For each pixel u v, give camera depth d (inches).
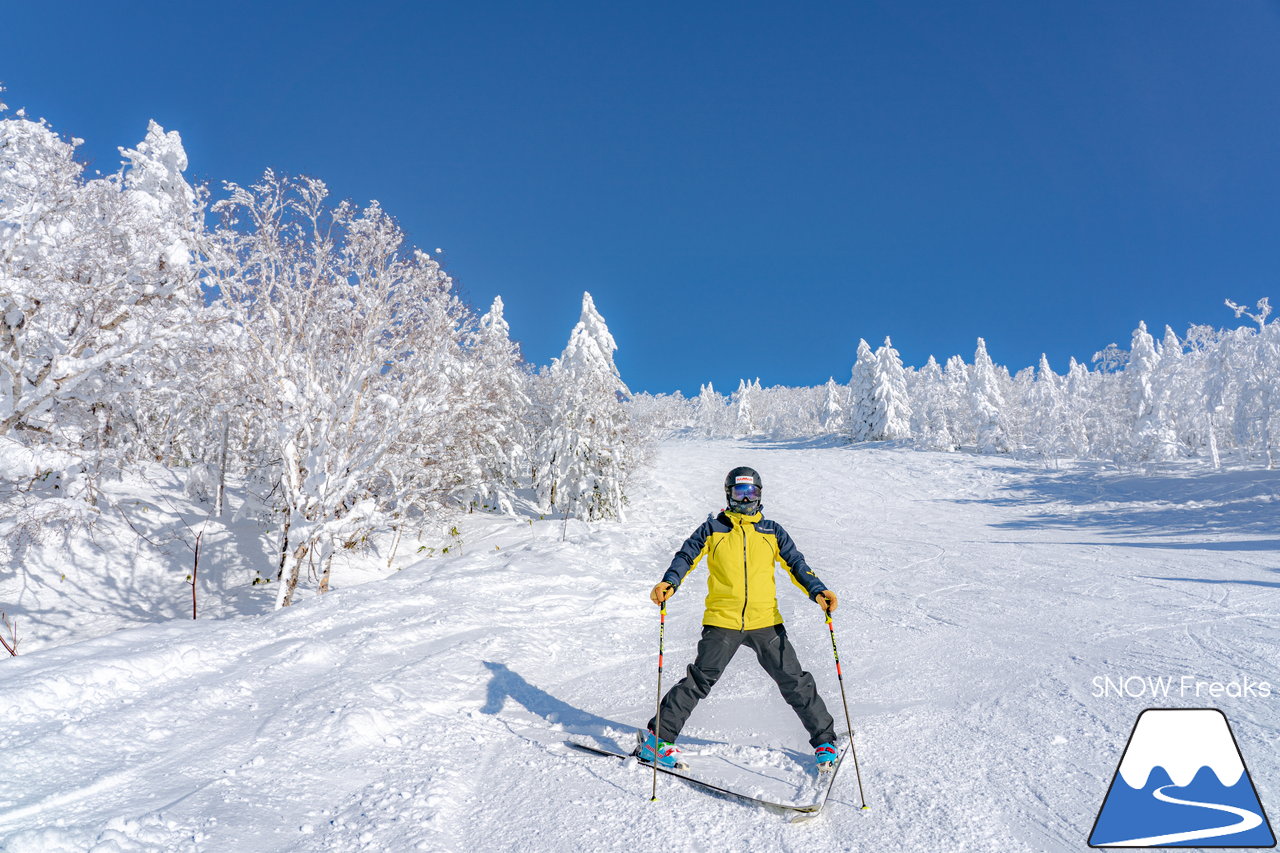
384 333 484.4
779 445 2630.4
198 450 675.4
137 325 434.9
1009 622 265.6
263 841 96.1
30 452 408.2
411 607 265.9
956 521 1012.5
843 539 724.7
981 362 1990.7
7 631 436.1
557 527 715.4
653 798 110.2
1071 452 1571.1
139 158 548.1
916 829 98.0
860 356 2454.5
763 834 98.2
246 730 137.6
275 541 610.5
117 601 492.7
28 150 424.5
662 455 2075.5
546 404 1032.8
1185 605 290.5
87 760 117.4
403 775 120.6
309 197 437.4
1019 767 119.0
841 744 134.6
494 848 96.8
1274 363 1087.0
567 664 210.5
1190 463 1323.8
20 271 419.5
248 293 434.9
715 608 124.6
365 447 462.9
